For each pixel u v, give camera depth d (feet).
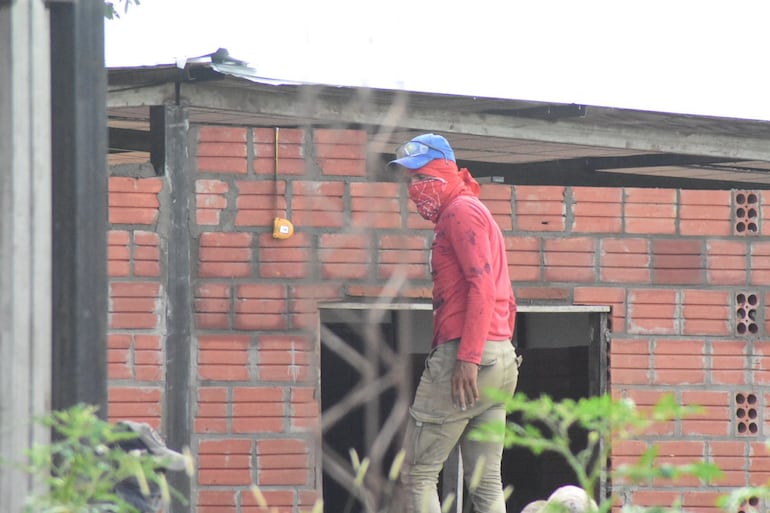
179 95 78.33
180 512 77.82
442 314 61.87
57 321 36.73
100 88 37.42
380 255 80.23
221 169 79.77
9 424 36.01
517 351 113.80
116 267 78.02
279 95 80.53
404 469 61.87
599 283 86.12
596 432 27.68
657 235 86.89
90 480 30.89
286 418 79.82
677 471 24.95
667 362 86.74
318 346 80.18
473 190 64.80
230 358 79.56
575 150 97.81
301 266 79.92
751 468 86.84
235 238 79.77
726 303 87.40
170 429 78.33
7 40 36.47
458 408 61.11
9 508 35.76
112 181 78.02
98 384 36.96
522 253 85.20
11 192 36.45
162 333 78.54
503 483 113.19
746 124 87.56
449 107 82.99
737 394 87.15
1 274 36.29
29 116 36.68
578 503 60.54
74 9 36.88
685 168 108.58
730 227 87.56
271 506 79.36
